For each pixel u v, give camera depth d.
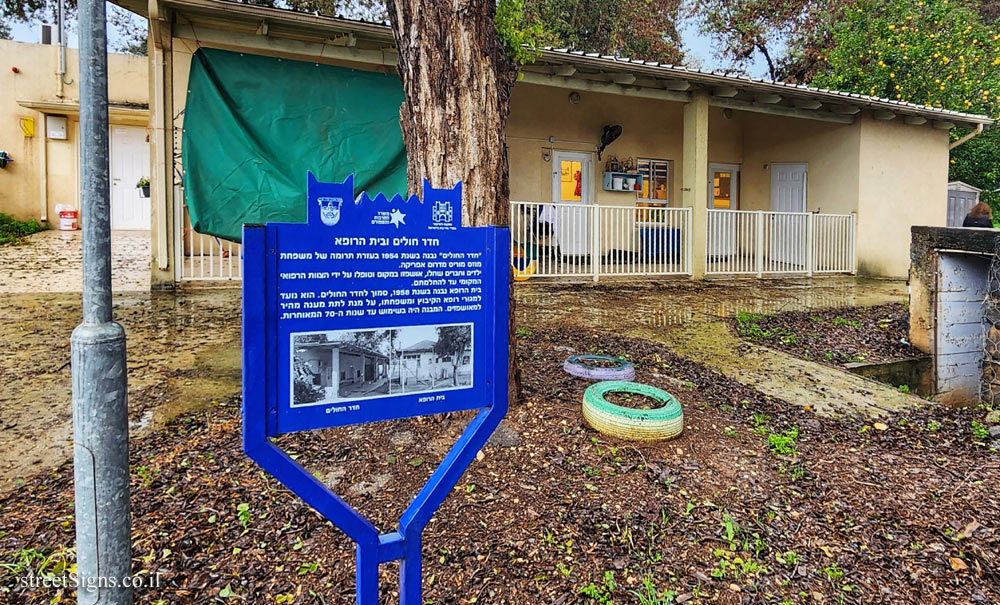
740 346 5.66
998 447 3.72
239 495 2.56
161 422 3.29
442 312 1.61
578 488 2.70
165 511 2.43
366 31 7.02
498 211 3.09
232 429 3.22
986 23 17.80
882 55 13.61
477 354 1.67
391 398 1.55
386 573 2.13
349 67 8.03
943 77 13.59
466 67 2.98
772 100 9.95
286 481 1.41
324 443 3.04
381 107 7.61
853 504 2.78
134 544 2.21
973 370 6.08
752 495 2.78
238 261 8.70
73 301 6.01
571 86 8.80
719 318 6.80
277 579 2.08
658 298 8.09
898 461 3.37
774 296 8.52
